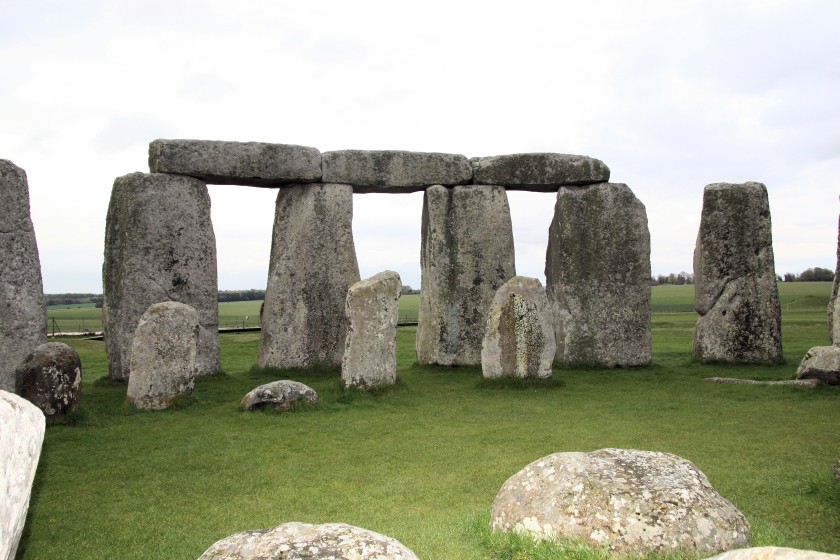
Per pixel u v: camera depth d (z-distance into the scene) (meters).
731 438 8.69
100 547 5.53
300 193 15.49
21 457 3.36
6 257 11.64
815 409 10.37
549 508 4.90
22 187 11.88
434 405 11.09
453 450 8.35
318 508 6.36
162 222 14.09
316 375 14.47
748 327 15.44
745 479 6.86
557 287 16.03
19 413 3.49
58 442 8.68
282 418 10.08
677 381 13.30
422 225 16.66
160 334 10.62
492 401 11.42
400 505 6.43
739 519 4.75
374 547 4.00
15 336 11.66
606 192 16.02
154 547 5.52
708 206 15.75
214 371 14.53
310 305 15.23
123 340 13.59
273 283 15.17
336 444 8.66
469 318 15.98
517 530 4.98
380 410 10.68
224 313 46.22
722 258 15.62
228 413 10.38
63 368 9.70
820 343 18.98
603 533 4.60
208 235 14.56
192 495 6.76
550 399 11.59
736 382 12.80
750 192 15.55
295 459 8.00
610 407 10.87
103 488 6.97
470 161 16.33
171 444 8.62
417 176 15.88
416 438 8.95
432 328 15.91
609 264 15.89
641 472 5.02
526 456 8.03
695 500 4.71
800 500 6.19
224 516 6.18
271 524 5.97
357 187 15.91
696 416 10.06
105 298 14.06
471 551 5.10
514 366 12.88
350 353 11.73
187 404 10.75
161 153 14.13
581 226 15.93
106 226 14.40
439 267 15.95
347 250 15.56
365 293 11.85
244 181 15.12
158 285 13.97
